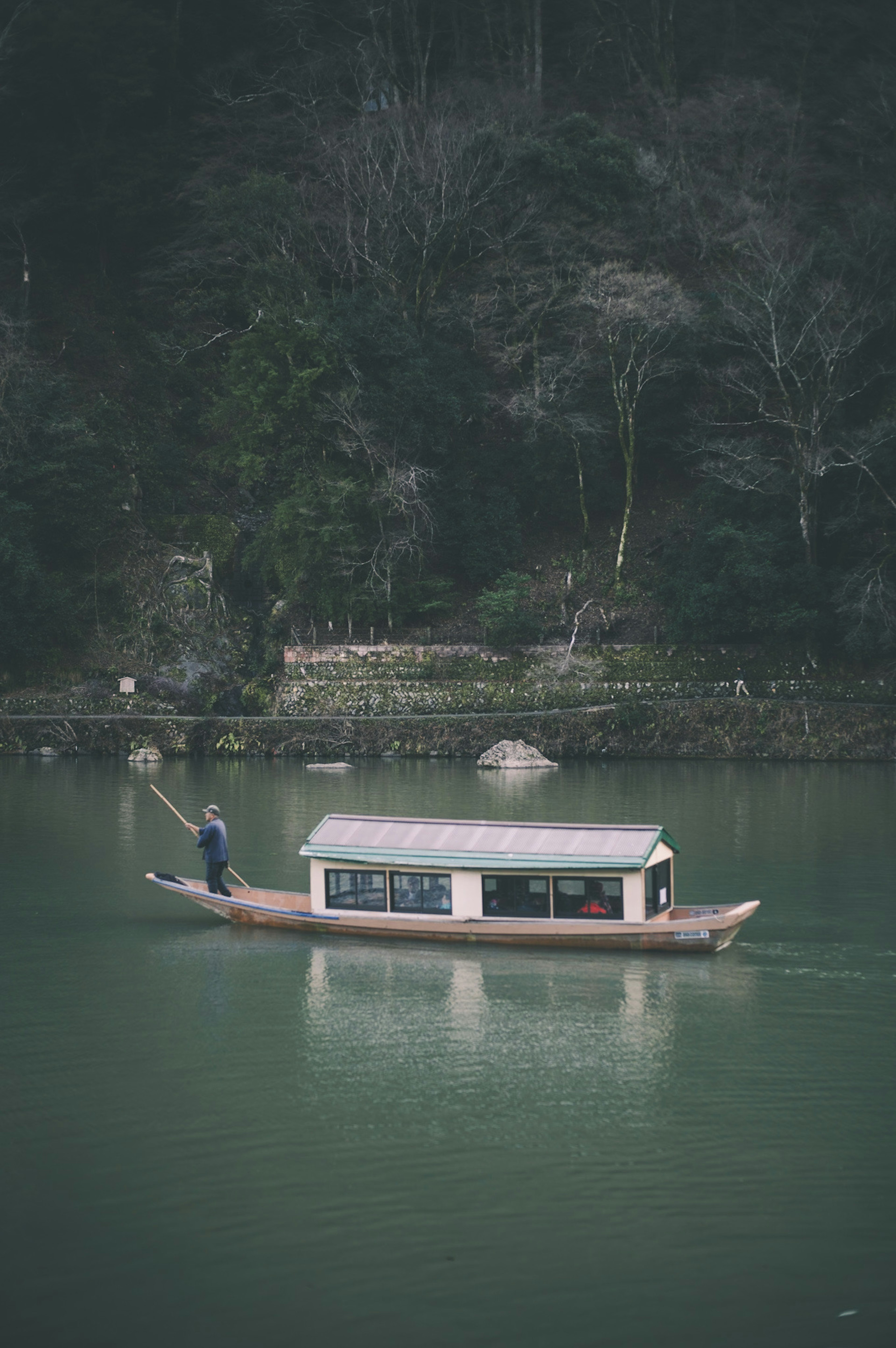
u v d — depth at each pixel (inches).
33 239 3191.4
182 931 893.2
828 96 3444.9
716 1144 516.1
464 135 2669.8
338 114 3292.3
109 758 2234.3
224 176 3181.6
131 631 2488.9
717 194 3080.7
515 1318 386.6
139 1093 573.0
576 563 2684.5
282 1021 679.7
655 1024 676.7
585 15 3661.4
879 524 2388.0
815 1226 446.0
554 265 2714.1
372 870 878.4
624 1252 427.2
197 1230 442.0
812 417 2378.2
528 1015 691.4
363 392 2485.2
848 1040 648.4
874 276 2429.9
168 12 3476.9
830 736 2208.4
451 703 2321.6
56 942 861.8
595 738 2250.2
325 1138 522.0
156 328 3147.1
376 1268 416.5
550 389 2620.6
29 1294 399.5
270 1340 374.3
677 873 1094.4
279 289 2625.5
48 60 3105.3
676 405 2854.3
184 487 2910.9
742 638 2409.0
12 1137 522.3
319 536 2390.5
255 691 2400.3
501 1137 522.9
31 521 2491.4
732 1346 371.9
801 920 916.0
